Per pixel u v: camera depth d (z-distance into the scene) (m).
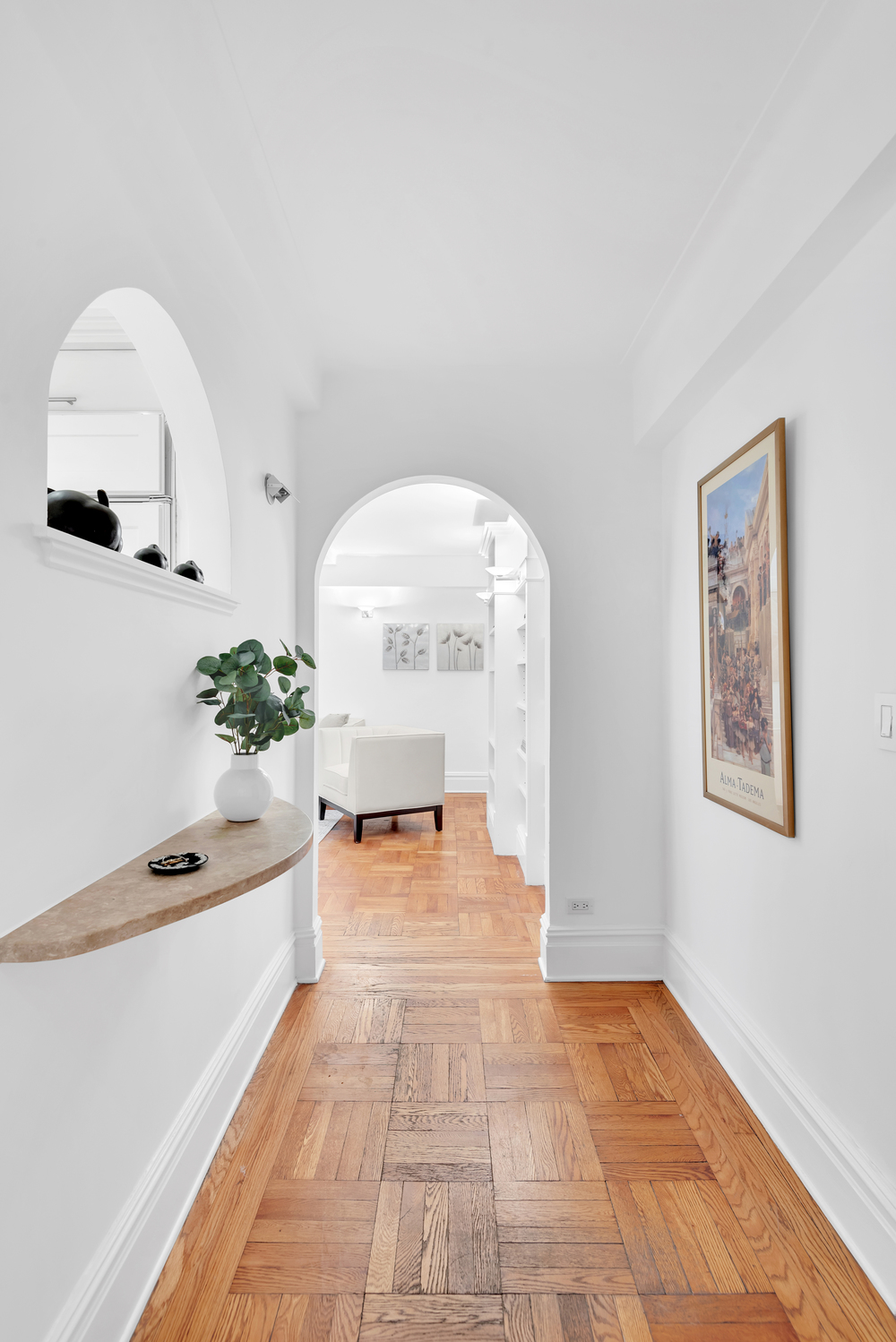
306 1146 1.98
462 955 3.38
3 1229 1.04
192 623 1.82
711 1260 1.60
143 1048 1.53
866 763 1.64
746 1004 2.28
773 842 2.09
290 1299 1.49
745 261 1.96
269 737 1.89
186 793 1.79
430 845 5.63
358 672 8.19
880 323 1.58
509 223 2.12
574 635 3.13
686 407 2.65
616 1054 2.48
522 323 2.72
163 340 1.73
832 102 1.51
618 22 1.44
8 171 1.04
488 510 5.52
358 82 1.58
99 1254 1.32
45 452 1.14
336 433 3.12
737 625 2.28
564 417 3.13
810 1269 1.58
